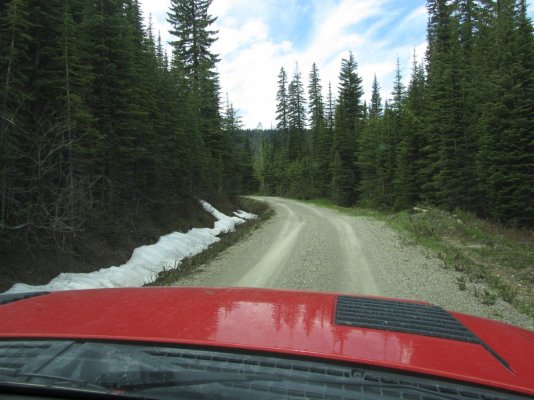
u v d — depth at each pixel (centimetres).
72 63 1088
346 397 126
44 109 1052
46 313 193
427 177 2959
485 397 127
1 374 139
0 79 895
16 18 877
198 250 1585
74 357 146
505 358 158
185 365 141
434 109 2750
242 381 133
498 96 2023
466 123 2462
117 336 160
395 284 904
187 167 2233
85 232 1153
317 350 148
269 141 10081
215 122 3175
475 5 3697
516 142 1931
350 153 5034
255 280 978
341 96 6153
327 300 232
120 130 1423
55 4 1068
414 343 161
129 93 1420
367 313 205
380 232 1816
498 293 825
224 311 196
